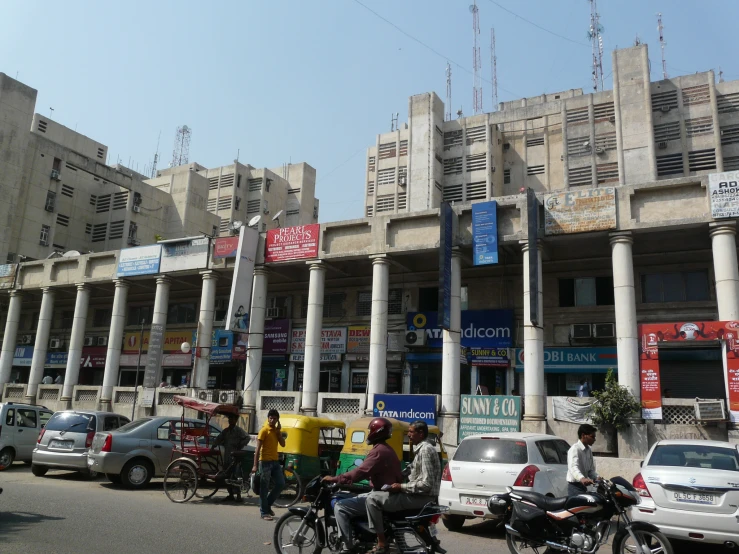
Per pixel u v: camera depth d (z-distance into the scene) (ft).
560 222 59.16
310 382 69.00
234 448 39.04
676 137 107.86
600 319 70.03
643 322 67.46
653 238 60.59
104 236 137.80
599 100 119.03
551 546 23.44
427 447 21.48
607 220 56.95
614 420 50.01
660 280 68.44
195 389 76.48
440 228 61.93
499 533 32.94
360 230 71.15
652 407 49.67
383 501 20.49
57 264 98.78
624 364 53.52
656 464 29.01
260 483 32.45
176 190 151.84
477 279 76.79
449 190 130.31
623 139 110.63
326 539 22.04
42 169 125.70
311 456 41.81
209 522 30.07
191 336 98.02
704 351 64.80
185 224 147.95
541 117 126.72
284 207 204.74
